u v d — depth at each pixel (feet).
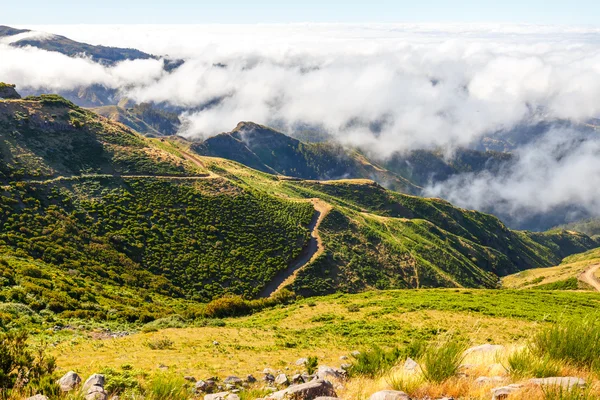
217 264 250.57
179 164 347.15
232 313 175.32
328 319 140.46
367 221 502.38
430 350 22.44
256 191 364.79
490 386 19.54
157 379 25.75
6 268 141.49
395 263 340.80
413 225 589.32
